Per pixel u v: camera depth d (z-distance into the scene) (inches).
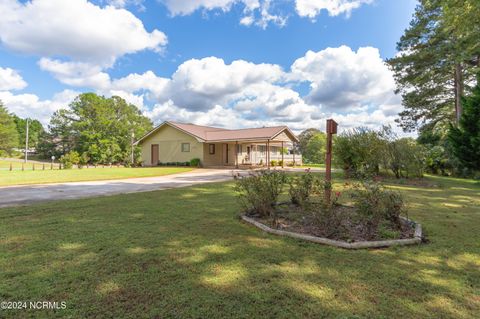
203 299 85.0
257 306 81.5
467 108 429.1
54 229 158.6
